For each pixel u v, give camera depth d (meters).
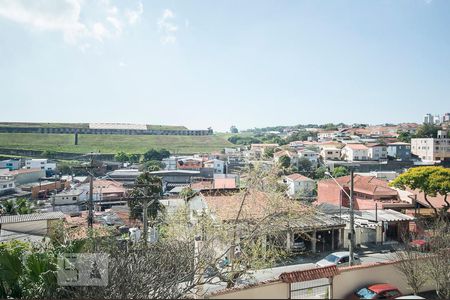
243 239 15.11
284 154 88.38
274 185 16.75
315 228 25.64
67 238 13.66
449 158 90.94
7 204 41.09
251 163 17.27
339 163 85.50
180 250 12.39
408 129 146.50
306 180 54.59
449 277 11.89
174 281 10.88
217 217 15.90
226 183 58.66
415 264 12.30
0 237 25.47
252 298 8.02
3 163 110.25
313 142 134.12
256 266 13.79
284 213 15.37
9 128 174.50
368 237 28.80
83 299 8.85
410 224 31.08
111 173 93.88
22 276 9.55
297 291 10.08
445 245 15.24
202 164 107.75
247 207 17.91
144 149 170.25
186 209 17.77
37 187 71.69
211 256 13.23
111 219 37.88
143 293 9.90
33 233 26.97
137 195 37.62
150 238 20.41
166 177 93.12
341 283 11.09
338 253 21.69
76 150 154.50
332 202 39.06
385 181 44.59
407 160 92.56
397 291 11.16
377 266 11.92
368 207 37.09
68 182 81.38
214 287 15.43
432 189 34.25
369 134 146.75
